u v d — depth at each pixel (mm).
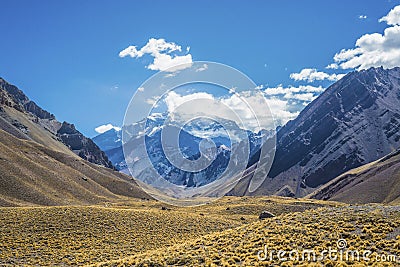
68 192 148500
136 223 54969
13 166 142250
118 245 44906
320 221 29625
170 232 51969
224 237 31938
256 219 74500
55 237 47438
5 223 52438
